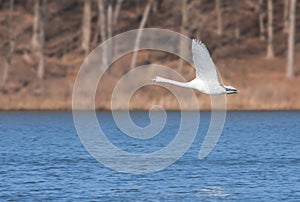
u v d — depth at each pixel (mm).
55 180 26938
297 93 56375
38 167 30062
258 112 54844
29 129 47406
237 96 55312
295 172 28750
